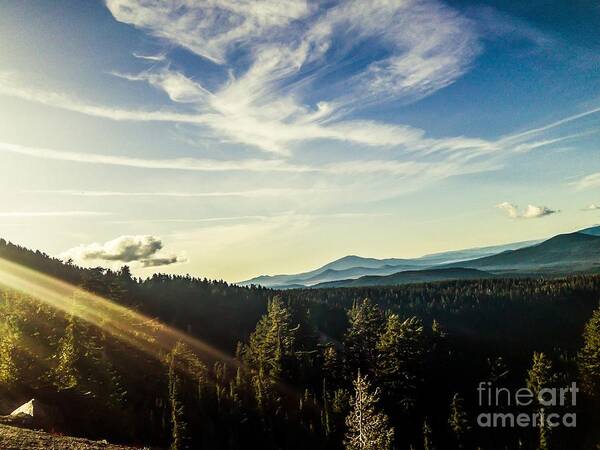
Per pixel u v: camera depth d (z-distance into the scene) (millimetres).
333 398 83750
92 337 61438
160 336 117688
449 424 79000
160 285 183125
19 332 54406
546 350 142625
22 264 159125
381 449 31688
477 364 107812
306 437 72062
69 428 44312
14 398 47031
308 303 180000
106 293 74500
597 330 89375
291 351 96250
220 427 66062
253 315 168500
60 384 50375
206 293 182500
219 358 118875
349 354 102500
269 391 80562
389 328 94875
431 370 97000
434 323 113000
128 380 65375
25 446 26078
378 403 84250
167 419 59375
